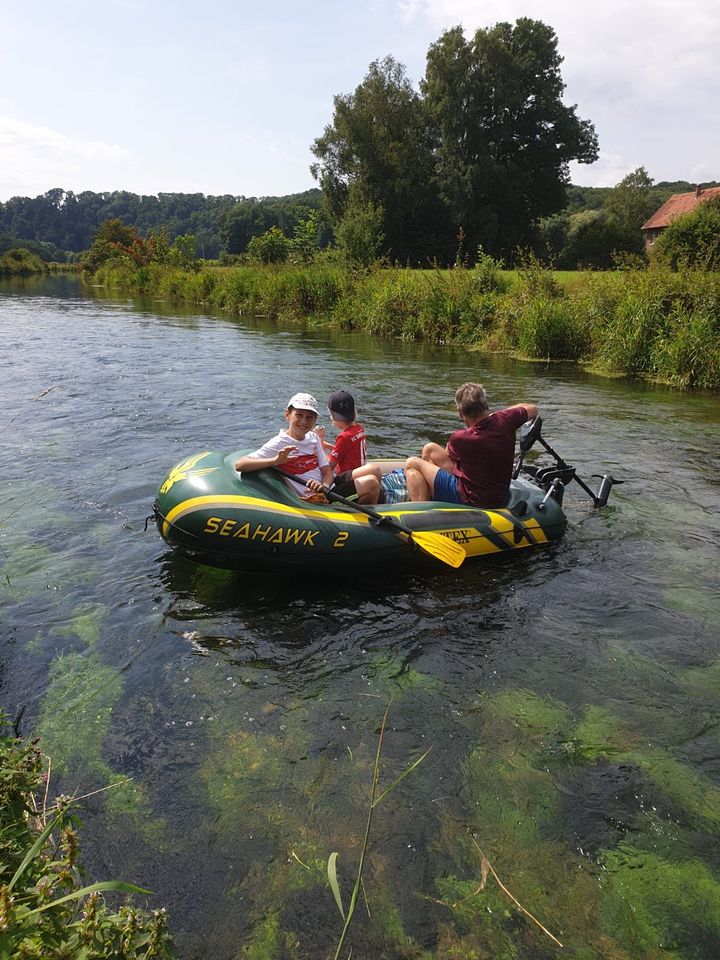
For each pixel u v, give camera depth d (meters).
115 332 17.94
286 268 24.28
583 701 3.28
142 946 1.80
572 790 2.73
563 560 4.76
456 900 2.26
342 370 12.28
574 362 13.82
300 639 3.74
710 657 3.66
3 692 3.22
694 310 12.38
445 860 2.41
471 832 2.53
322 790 2.70
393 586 4.35
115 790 2.67
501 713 3.18
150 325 19.97
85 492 5.73
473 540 4.57
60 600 4.05
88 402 9.20
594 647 3.73
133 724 3.04
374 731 3.04
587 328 14.07
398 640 3.76
